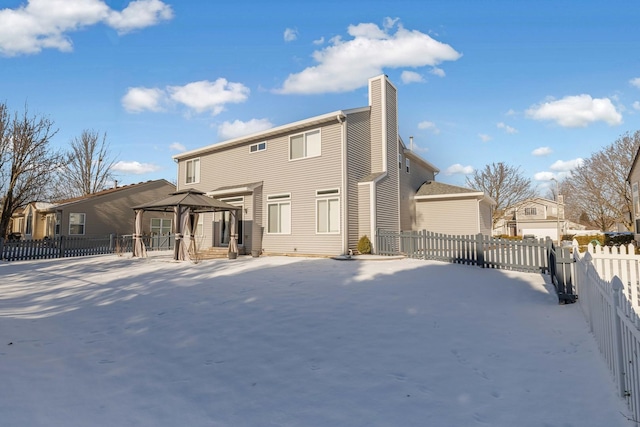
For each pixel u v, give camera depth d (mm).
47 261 18625
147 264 15672
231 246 17062
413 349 5023
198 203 16266
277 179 18719
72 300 8992
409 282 9797
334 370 4379
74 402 3580
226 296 8633
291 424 3205
